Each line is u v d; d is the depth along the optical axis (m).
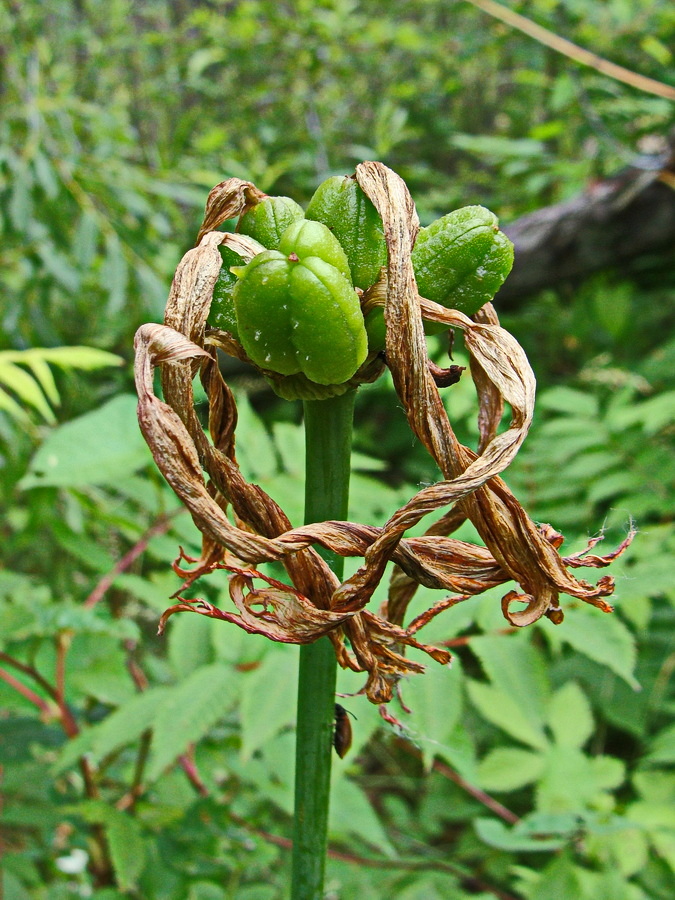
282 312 0.15
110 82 0.92
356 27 0.88
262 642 0.30
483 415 0.17
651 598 0.52
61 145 0.66
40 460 0.33
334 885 0.37
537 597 0.16
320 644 0.18
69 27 0.94
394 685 0.19
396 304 0.15
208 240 0.16
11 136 0.65
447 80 0.99
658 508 0.46
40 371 0.35
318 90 0.92
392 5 1.04
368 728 0.27
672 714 0.54
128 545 0.54
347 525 0.16
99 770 0.32
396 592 0.19
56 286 0.64
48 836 0.37
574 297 0.88
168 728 0.27
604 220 0.74
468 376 0.48
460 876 0.39
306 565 0.16
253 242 0.16
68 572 0.55
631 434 0.49
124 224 0.65
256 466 0.35
